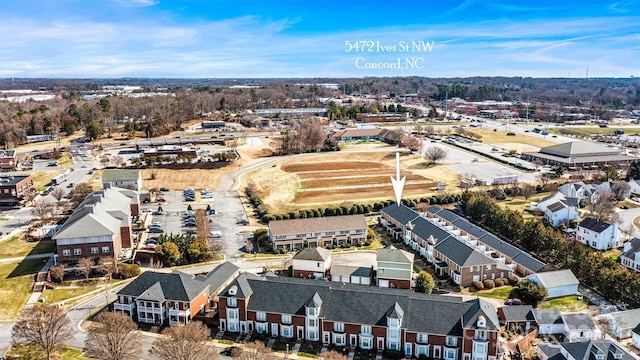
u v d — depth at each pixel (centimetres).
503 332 8388
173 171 19600
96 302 9350
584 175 18650
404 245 12681
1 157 19875
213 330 8512
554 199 14575
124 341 7294
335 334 8125
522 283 9869
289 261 11431
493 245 11738
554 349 7631
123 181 16025
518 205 15762
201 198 16700
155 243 12194
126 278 10388
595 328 8325
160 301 8494
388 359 7769
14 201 15325
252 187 17375
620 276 9512
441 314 7900
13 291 9738
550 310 8675
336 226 12500
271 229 12175
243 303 8375
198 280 9212
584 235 12675
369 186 17950
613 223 12356
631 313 8600
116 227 11194
